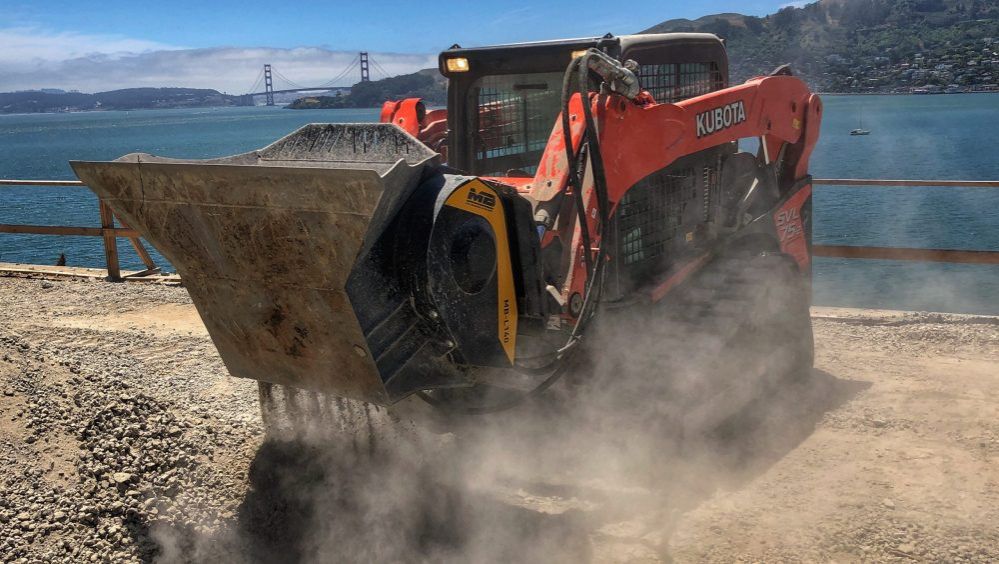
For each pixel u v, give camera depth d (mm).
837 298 22578
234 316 4027
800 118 6770
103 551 4055
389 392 3822
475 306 3934
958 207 37906
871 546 4152
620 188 4898
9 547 3963
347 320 3652
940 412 5766
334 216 3398
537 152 5625
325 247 3502
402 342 3850
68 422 4863
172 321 8805
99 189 3951
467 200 3803
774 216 6594
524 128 5664
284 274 3691
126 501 4352
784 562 4039
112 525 4199
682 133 5383
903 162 54469
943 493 4637
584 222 4406
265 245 3646
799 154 6840
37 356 5711
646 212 5406
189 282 4066
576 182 4395
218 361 7242
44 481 4406
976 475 4836
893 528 4297
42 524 4133
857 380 6477
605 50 5102
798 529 4316
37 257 29547
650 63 5578
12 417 4848
